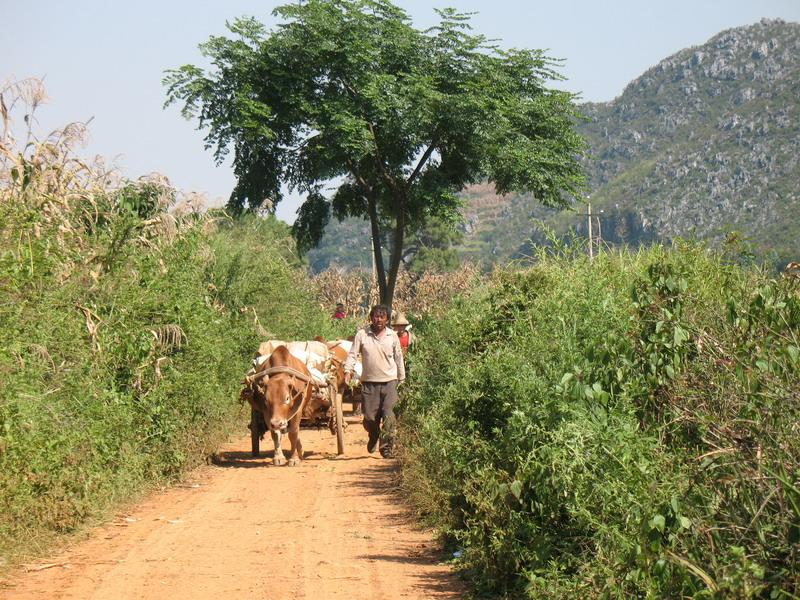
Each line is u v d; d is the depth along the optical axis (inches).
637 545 284.8
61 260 670.5
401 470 686.5
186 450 720.3
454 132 1541.6
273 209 1439.5
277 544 485.7
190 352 755.4
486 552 391.2
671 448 351.6
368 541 494.6
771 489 267.3
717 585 252.4
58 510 492.1
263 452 880.3
